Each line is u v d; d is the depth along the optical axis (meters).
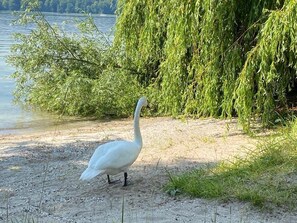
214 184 7.32
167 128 12.42
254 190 7.05
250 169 7.91
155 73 15.78
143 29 14.34
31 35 16.69
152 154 9.77
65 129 13.86
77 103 15.69
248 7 11.66
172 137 11.29
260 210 6.62
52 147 11.04
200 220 6.38
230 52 11.34
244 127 10.90
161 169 8.70
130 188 7.75
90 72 16.73
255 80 10.93
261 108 11.31
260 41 10.49
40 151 10.67
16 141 11.94
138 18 14.84
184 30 11.77
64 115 16.02
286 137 9.20
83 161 9.75
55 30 16.84
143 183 7.97
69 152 10.53
